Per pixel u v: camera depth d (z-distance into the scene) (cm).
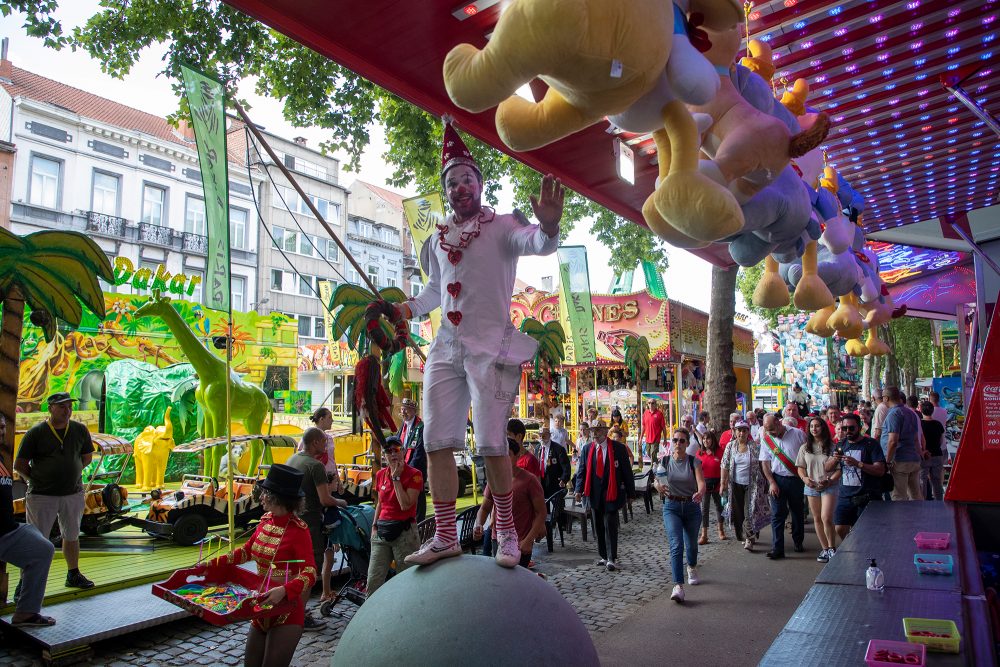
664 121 283
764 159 337
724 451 996
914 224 1036
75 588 643
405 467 587
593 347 1353
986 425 409
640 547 977
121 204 2973
